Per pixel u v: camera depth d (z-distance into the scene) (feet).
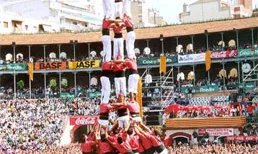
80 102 243.60
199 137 199.31
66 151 163.84
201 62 240.53
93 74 271.69
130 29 79.77
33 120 224.53
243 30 240.32
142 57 250.78
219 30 238.89
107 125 78.07
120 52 79.92
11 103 238.89
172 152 145.38
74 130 226.79
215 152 139.13
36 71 256.32
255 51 229.04
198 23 251.39
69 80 272.72
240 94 220.23
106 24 79.20
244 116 196.13
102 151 75.82
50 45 265.34
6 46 262.06
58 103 244.01
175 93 237.66
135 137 75.41
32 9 372.17
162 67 243.60
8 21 314.14
